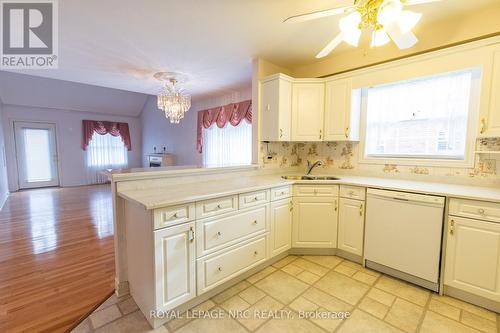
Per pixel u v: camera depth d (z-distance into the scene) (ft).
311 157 11.40
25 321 5.47
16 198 17.83
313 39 8.27
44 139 21.88
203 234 6.00
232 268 6.73
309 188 8.61
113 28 7.49
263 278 7.33
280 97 9.30
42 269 7.77
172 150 22.84
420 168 8.41
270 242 7.90
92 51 9.23
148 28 7.52
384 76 8.23
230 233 6.63
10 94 19.11
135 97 24.76
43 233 10.83
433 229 6.45
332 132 9.58
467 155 7.49
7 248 9.29
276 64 10.53
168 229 5.31
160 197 5.56
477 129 6.59
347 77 9.11
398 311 5.84
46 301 6.19
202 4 6.27
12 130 20.29
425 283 6.75
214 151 18.01
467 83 7.61
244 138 15.85
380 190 7.39
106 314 5.73
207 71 11.62
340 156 10.52
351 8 4.82
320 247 8.74
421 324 5.41
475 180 7.37
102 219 12.85
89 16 6.83
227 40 8.31
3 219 12.82
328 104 9.63
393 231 7.18
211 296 6.42
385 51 8.49
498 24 6.49
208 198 5.98
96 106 23.66
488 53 6.35
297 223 8.74
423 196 6.53
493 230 5.65
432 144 8.37
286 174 10.65
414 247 6.80
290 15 6.82
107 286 6.87
